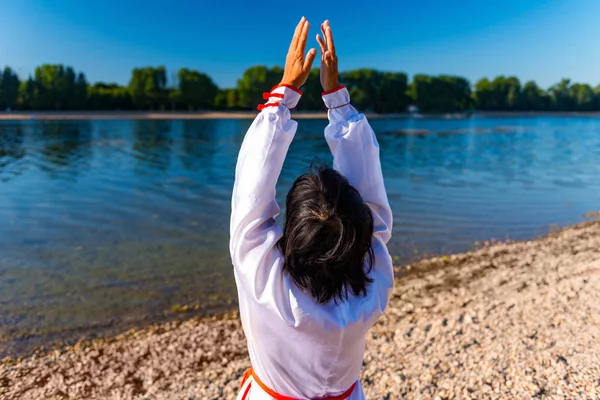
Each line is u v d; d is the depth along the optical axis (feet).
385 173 71.51
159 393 15.58
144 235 35.68
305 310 5.06
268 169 5.29
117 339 19.99
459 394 13.06
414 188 57.67
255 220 5.25
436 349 16.53
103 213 43.34
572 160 90.17
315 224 4.92
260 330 5.26
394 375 14.71
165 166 79.30
